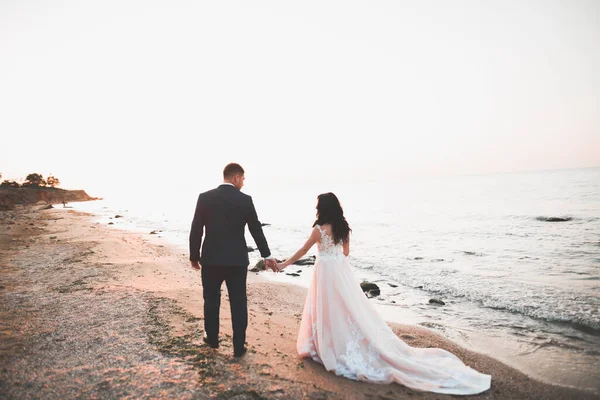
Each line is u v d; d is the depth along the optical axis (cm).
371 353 332
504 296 697
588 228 1761
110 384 270
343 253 371
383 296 733
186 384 276
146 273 786
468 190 7581
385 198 6391
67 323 407
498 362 401
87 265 838
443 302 676
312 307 364
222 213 328
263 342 399
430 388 311
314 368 334
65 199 10794
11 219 2602
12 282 637
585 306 620
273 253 1306
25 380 269
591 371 381
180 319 435
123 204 7975
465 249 1330
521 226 1992
